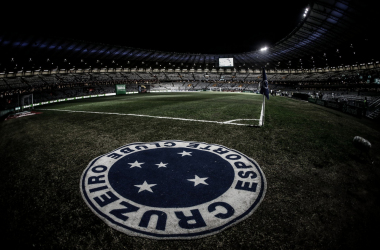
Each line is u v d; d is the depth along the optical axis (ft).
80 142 19.20
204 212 8.13
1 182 11.66
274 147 16.39
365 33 111.86
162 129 23.17
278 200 8.96
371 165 13.14
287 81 218.38
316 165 12.90
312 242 6.62
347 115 40.50
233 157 14.20
